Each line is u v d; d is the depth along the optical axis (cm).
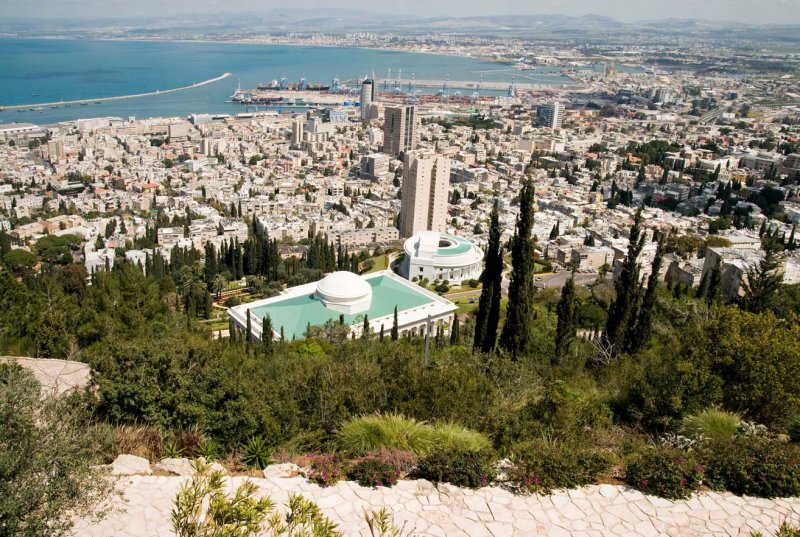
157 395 3678
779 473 3319
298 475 3262
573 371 6375
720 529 3039
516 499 3153
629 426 4462
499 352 7175
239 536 2125
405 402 4181
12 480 2395
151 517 2781
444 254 19775
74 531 2655
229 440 3638
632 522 3050
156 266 19575
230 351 7350
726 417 4044
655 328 7938
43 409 2723
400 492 3123
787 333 4756
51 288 10219
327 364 5312
